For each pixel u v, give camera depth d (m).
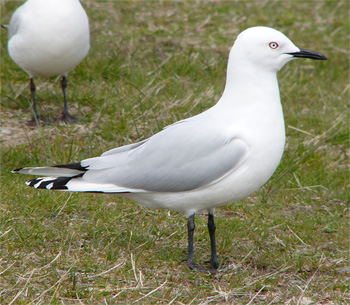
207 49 16.81
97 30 16.83
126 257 8.05
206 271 7.91
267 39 7.38
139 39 16.98
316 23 19.56
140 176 7.59
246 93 7.47
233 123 7.41
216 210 9.88
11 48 12.16
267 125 7.40
